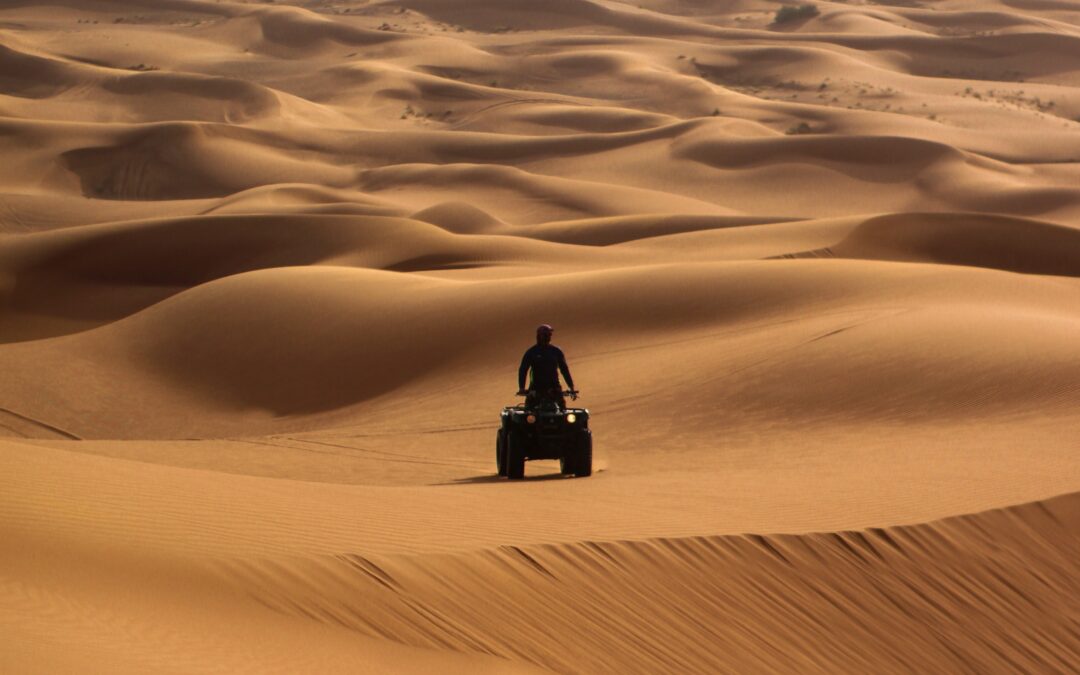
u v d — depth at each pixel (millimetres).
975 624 28422
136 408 96438
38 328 150750
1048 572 31734
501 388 82312
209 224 180625
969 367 67062
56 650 15258
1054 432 54094
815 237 171625
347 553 21922
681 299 96062
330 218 182250
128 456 58062
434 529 26750
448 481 48781
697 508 34281
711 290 97438
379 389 93625
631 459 55625
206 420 94062
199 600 18984
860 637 26375
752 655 24016
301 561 21156
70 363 103625
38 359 104000
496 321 97438
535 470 49906
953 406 61969
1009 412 59781
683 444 59531
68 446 60938
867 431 58844
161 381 101688
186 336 107875
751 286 97688
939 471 44000
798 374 69188
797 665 24281
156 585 19016
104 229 177750
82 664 14992
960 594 29328
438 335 97750
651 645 22844
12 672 14094
